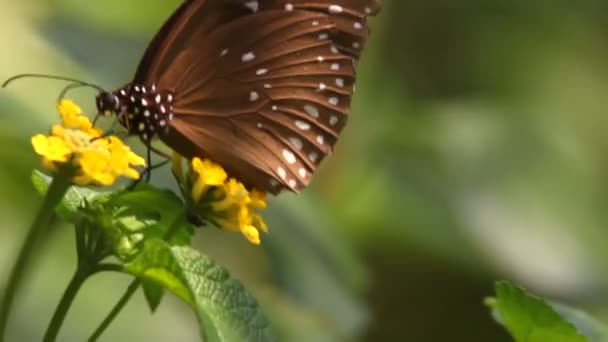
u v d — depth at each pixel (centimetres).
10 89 179
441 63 208
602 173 208
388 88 199
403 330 202
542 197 194
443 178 192
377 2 163
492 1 214
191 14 162
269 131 163
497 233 188
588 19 225
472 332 202
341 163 183
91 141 158
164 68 162
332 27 163
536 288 186
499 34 216
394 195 194
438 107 200
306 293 174
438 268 198
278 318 178
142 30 193
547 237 190
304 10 163
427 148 194
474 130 197
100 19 195
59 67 181
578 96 224
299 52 163
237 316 157
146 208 159
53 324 158
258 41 162
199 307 157
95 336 159
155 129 162
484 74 215
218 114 162
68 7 194
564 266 188
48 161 158
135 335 178
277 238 174
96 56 175
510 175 194
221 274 158
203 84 162
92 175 158
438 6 206
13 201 176
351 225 196
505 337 202
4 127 171
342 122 163
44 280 178
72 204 159
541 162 199
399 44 203
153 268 158
